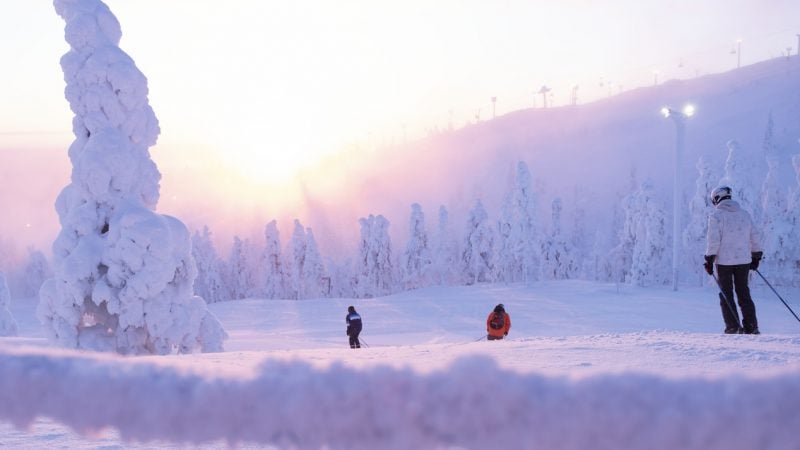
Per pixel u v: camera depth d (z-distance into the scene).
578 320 31.30
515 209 62.31
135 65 19.17
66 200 18.53
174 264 18.19
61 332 17.53
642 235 50.72
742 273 7.04
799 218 43.78
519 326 30.66
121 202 18.33
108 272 17.75
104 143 18.22
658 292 40.50
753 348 4.96
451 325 35.53
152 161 19.56
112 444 2.60
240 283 96.88
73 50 18.80
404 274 77.81
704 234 48.59
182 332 18.23
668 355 4.72
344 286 95.06
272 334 34.38
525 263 60.78
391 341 29.88
